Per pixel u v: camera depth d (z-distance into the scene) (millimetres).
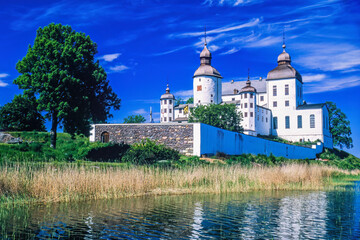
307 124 97250
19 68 37875
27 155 24641
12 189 15242
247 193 19922
